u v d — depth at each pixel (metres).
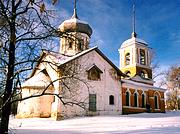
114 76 37.56
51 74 33.38
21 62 13.82
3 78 13.91
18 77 13.66
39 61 14.46
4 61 13.50
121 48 51.38
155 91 45.56
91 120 27.94
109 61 37.09
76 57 32.53
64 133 18.58
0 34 13.34
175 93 64.00
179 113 42.44
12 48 13.76
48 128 21.72
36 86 32.56
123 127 21.30
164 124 22.98
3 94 13.32
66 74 16.73
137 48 49.53
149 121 26.00
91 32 41.88
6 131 13.02
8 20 13.10
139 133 17.39
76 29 39.69
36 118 31.58
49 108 32.69
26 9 14.03
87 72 34.41
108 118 29.67
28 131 19.69
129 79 45.88
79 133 18.44
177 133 16.56
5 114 13.12
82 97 32.84
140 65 48.78
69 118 30.94
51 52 15.10
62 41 15.91
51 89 32.56
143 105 42.78
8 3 13.88
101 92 35.25
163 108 45.66
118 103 36.91
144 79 48.22
